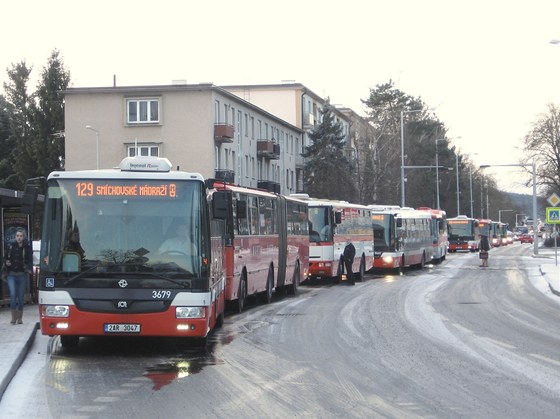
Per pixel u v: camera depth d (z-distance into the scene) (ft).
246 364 42.04
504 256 227.61
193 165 198.39
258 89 283.79
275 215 84.53
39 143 255.70
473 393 34.14
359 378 37.86
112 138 201.16
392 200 251.39
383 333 55.88
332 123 266.57
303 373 39.29
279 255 85.76
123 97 200.85
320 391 34.63
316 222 109.60
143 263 43.75
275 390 34.86
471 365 41.78
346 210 115.55
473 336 54.24
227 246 66.49
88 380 37.32
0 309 68.69
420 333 55.93
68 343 48.75
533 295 92.58
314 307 76.84
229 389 35.06
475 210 437.17
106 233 44.11
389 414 30.01
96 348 48.08
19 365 41.65
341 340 52.03
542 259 199.41
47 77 258.78
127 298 43.32
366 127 255.91
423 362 42.78
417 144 297.74
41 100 258.37
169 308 43.47
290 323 62.49
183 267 43.88
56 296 43.32
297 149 282.36
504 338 53.21
